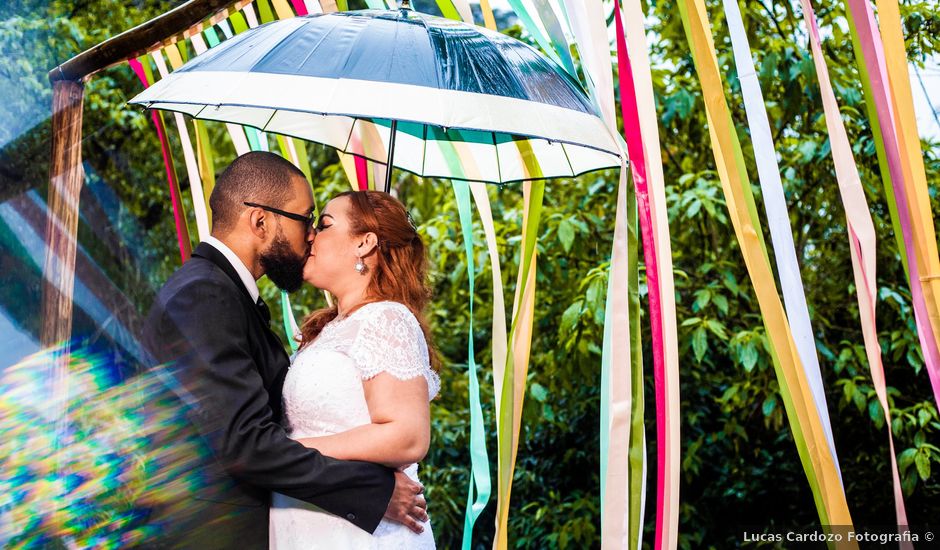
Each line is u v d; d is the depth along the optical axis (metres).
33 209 1.72
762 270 1.64
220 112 2.18
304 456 1.65
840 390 4.09
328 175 4.70
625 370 1.75
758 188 3.91
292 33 1.75
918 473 3.81
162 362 1.69
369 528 1.71
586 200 3.92
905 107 1.57
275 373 1.81
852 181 1.63
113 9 3.17
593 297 3.44
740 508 4.36
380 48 1.70
